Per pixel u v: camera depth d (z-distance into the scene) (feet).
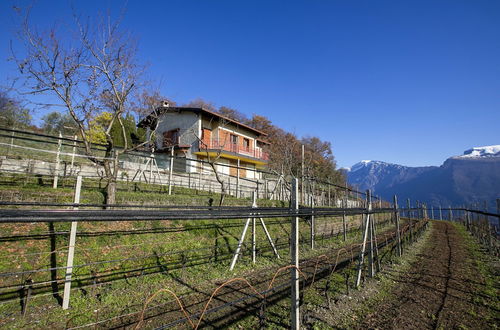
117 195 25.17
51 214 4.91
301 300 15.46
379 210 22.45
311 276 21.11
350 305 15.92
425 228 63.62
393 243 37.40
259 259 26.17
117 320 13.29
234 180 62.28
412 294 18.11
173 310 14.53
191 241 24.35
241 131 87.97
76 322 12.96
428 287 19.69
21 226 17.47
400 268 24.68
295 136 102.99
